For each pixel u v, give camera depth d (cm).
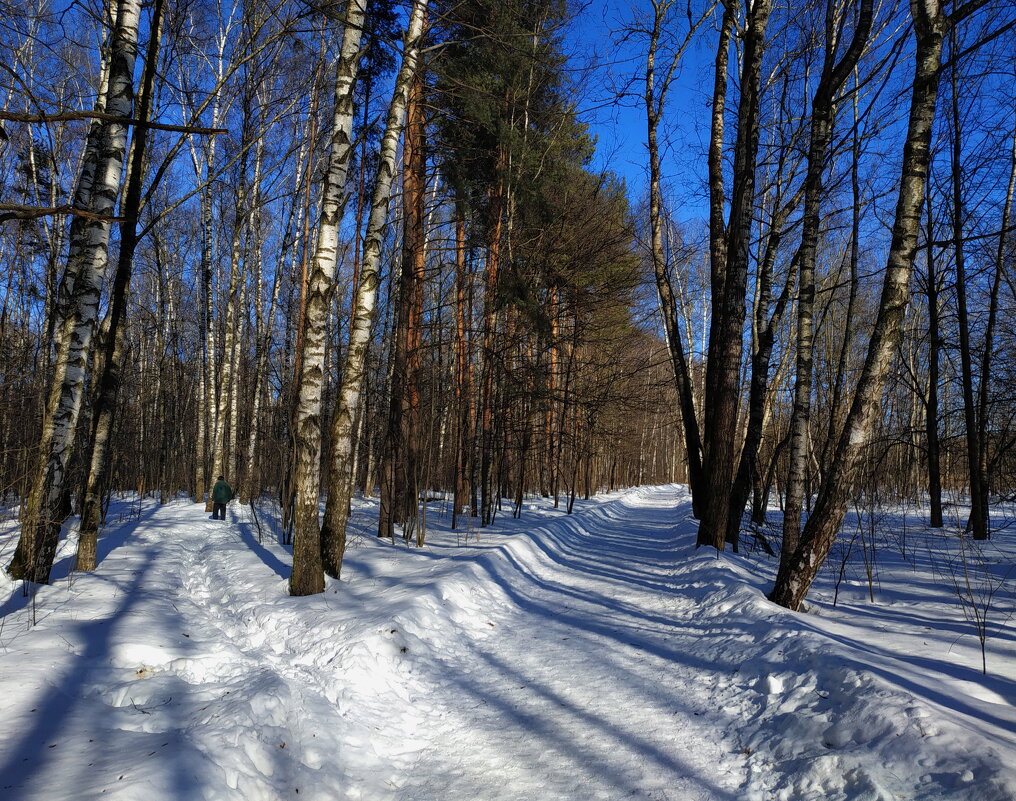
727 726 439
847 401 2027
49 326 1475
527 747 423
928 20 627
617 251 1794
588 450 2062
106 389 915
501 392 1652
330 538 848
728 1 1236
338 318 1750
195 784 316
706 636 638
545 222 1591
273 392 2539
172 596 790
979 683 444
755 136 1104
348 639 568
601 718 463
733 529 1232
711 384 1317
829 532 680
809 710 414
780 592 698
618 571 1090
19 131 1652
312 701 462
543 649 635
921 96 630
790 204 1362
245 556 1062
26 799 291
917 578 864
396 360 1292
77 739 369
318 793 364
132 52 783
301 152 1809
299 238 2067
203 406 2302
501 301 1434
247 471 2050
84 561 872
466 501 1766
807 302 899
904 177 639
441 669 575
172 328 2691
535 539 1276
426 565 943
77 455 1357
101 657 518
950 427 2339
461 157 1459
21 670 448
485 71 1335
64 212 273
